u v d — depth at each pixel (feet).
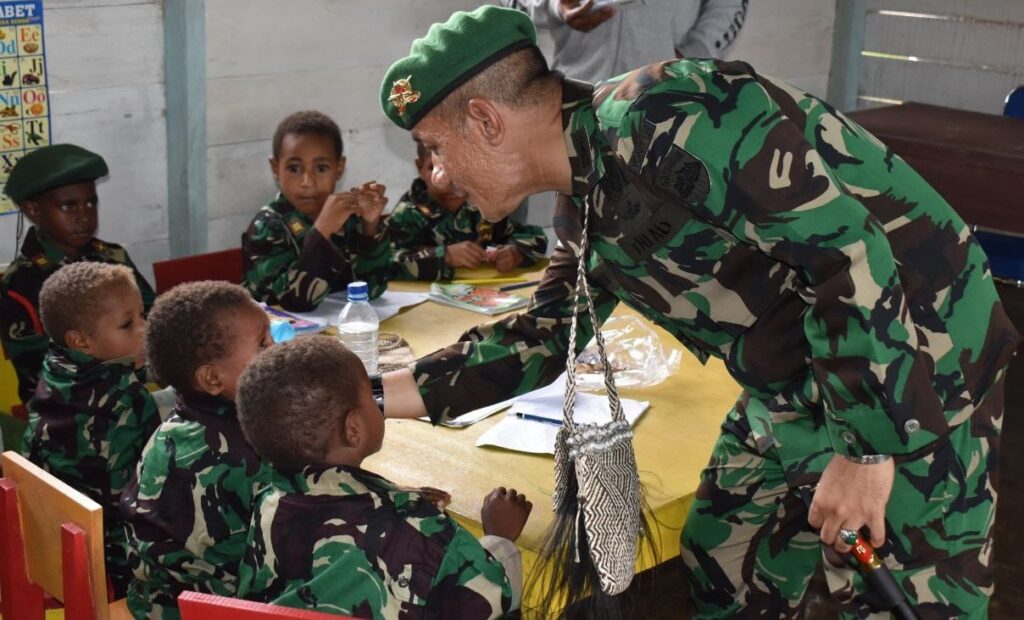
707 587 6.64
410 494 5.34
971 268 5.39
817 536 6.40
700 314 5.43
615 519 5.24
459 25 5.11
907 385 4.72
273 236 9.49
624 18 11.60
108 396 7.10
